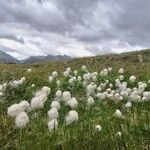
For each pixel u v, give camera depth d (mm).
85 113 604
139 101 677
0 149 444
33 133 468
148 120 499
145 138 445
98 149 414
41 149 412
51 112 498
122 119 540
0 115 586
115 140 430
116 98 721
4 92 771
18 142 448
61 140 442
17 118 463
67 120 497
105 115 593
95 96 739
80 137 442
